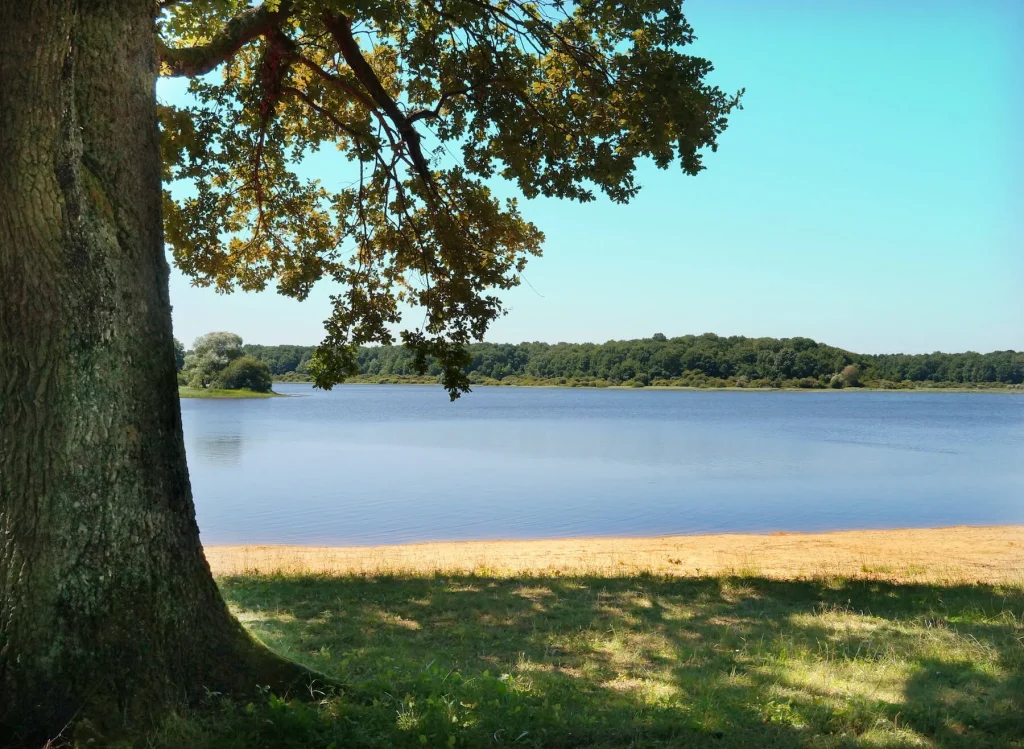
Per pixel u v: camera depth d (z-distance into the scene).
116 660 4.12
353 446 52.38
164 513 4.43
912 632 7.48
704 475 36.81
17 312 4.02
